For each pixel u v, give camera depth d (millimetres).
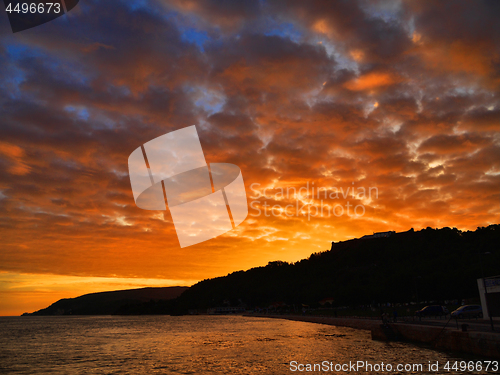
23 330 128500
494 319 44906
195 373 32344
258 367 33750
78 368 37844
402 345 42188
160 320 199250
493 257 110375
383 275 156625
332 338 57062
